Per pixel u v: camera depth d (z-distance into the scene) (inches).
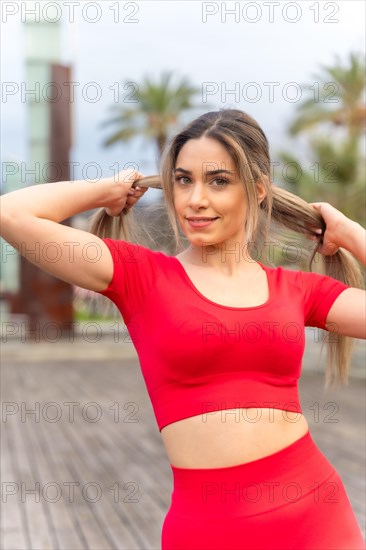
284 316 69.9
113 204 74.2
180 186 70.7
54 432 322.3
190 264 72.0
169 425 68.7
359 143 671.8
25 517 197.8
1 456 274.4
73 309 786.2
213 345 67.1
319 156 668.7
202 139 69.4
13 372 589.3
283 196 78.4
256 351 68.0
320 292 74.5
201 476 67.1
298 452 69.5
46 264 67.1
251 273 73.2
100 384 508.1
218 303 69.1
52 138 743.1
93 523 192.4
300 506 67.6
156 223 81.8
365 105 875.4
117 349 749.3
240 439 67.2
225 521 66.2
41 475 244.5
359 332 73.9
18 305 824.9
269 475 67.4
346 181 666.2
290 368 70.0
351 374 519.5
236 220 70.6
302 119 872.3
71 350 736.3
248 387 68.1
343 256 82.1
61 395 452.4
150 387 70.2
